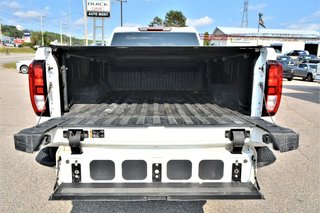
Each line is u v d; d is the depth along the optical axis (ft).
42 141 7.07
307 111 27.73
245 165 7.66
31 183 11.23
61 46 8.23
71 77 9.72
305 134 18.74
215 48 8.43
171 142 7.54
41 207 9.57
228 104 10.70
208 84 13.70
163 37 16.52
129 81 15.51
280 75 8.27
